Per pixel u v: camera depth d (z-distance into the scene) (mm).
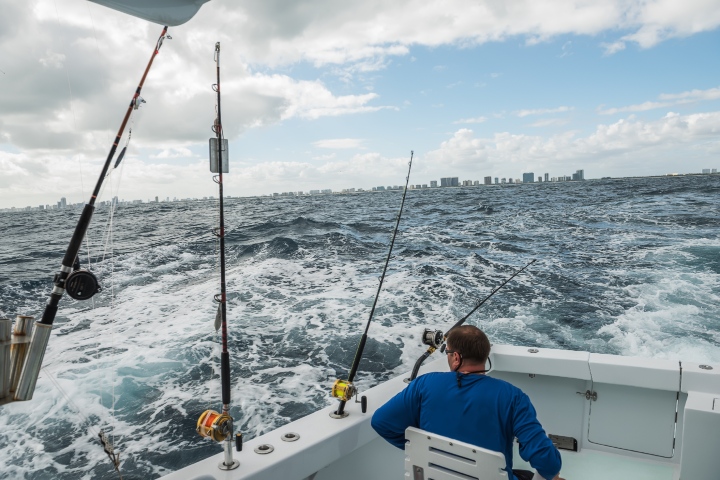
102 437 1674
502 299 9516
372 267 12820
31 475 4195
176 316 8508
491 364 2750
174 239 18141
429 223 24875
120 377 6055
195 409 5266
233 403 5383
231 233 20109
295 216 30047
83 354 6812
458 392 1553
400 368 6332
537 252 15156
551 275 11625
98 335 7566
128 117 1517
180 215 33031
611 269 12195
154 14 1370
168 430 4867
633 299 9367
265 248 15609
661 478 2434
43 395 5613
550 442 1425
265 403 5383
